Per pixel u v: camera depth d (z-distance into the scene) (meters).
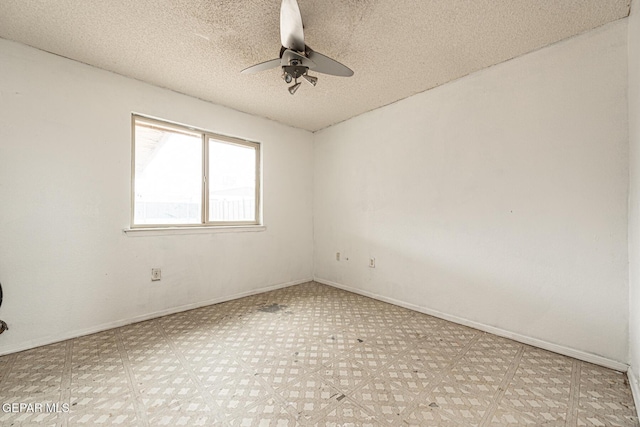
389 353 1.96
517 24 1.82
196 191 3.04
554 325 2.01
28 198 2.05
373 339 2.18
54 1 1.62
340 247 3.66
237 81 2.59
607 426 1.30
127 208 2.49
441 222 2.64
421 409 1.41
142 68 2.37
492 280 2.31
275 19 1.79
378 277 3.20
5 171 1.96
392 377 1.68
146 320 2.55
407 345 2.08
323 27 1.86
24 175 2.03
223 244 3.11
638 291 1.51
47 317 2.11
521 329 2.15
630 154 1.69
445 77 2.51
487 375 1.70
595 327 1.84
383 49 2.10
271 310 2.82
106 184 2.38
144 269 2.57
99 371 1.73
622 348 1.75
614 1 1.62
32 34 1.92
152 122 2.70
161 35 1.94
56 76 2.16
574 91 1.92
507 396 1.51
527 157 2.12
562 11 1.70
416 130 2.85
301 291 3.51
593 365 1.82
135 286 2.52
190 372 1.72
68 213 2.20
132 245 2.51
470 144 2.45
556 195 2.00
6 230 1.97
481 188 2.38
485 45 2.04
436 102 2.68
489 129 2.33
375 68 2.36
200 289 2.92
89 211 2.30
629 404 1.45
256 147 3.50
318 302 3.08
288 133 3.75
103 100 2.37
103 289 2.35
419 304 2.81
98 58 2.21
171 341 2.13
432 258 2.71
